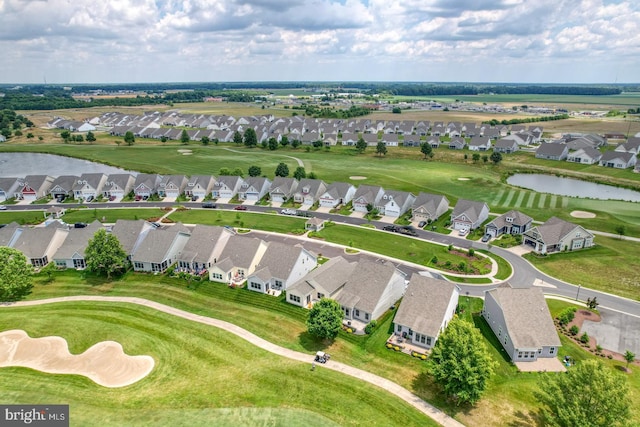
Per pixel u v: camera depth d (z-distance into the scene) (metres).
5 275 65.38
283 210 110.19
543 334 52.81
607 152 162.25
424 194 107.25
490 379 48.69
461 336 45.16
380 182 136.38
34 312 62.53
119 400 44.50
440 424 41.66
